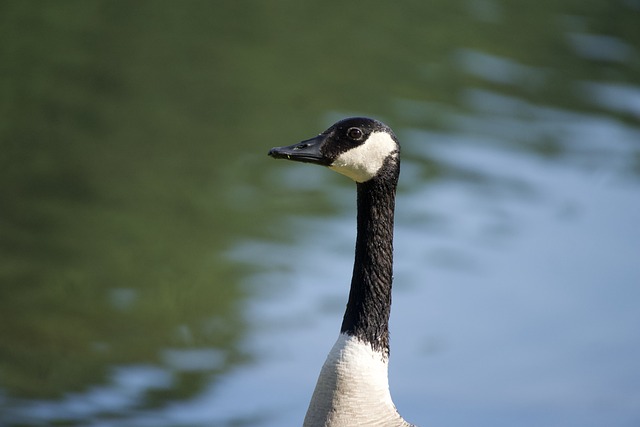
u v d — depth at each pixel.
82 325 13.70
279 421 11.94
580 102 20.72
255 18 25.11
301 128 19.38
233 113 19.97
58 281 14.70
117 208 16.91
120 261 15.27
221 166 18.33
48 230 16.00
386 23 25.03
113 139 18.92
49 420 11.67
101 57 22.36
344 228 16.45
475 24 24.81
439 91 21.00
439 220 16.42
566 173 18.06
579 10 25.94
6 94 20.11
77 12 24.81
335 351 7.21
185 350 13.30
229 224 16.50
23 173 17.69
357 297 7.30
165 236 15.97
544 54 23.02
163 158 18.44
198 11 25.39
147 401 12.29
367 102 20.42
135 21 24.52
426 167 18.00
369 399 7.08
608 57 23.19
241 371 12.94
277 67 21.94
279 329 13.79
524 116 20.11
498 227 16.53
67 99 20.31
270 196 17.50
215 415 11.89
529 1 26.55
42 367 12.71
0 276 14.72
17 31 23.27
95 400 12.20
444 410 12.30
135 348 13.33
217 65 22.14
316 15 25.50
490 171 18.05
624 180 17.98
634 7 26.31
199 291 14.58
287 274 15.07
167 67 21.80
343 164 7.36
